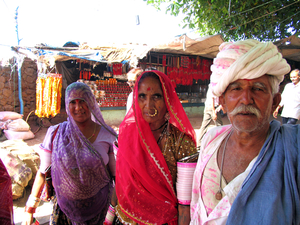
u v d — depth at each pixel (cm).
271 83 84
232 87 85
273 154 79
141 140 118
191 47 676
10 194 117
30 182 324
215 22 680
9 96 808
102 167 159
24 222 173
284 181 73
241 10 659
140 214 124
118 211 136
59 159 152
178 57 880
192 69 920
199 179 100
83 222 159
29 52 645
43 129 765
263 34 749
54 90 722
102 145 168
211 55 872
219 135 99
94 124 175
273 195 71
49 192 174
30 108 878
